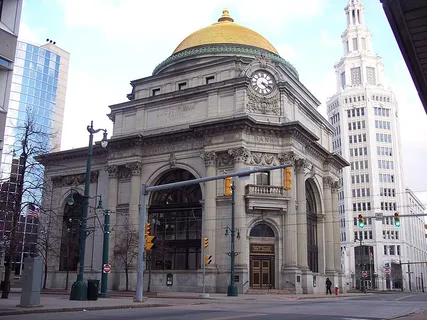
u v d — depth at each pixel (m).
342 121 128.25
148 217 50.16
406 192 129.25
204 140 47.12
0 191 29.75
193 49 57.75
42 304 21.97
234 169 44.75
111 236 50.72
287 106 49.44
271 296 38.50
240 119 44.53
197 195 48.41
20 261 70.12
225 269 43.28
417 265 141.62
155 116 52.25
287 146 46.59
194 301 30.36
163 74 55.31
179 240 48.03
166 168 49.66
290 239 44.44
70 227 56.62
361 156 124.19
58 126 110.44
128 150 51.78
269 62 49.00
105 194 54.53
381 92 127.25
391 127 126.56
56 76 111.81
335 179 59.38
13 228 28.69
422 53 10.95
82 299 26.34
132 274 47.81
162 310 21.52
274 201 44.62
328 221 55.88
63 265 55.91
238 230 43.12
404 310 23.00
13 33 23.91
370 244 117.44
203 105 49.31
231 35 58.16
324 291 52.41
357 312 21.27
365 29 136.62
